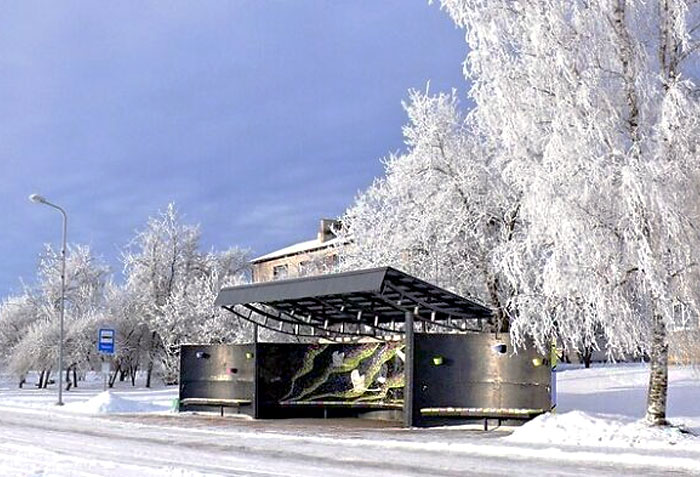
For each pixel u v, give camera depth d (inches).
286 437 733.3
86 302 2551.7
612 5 705.6
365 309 973.8
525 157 712.4
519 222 1011.3
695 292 653.3
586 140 661.3
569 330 703.1
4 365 2509.8
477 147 1063.6
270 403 990.4
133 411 1127.6
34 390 2070.6
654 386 694.5
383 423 891.4
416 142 1088.8
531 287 762.2
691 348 713.0
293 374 1005.2
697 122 650.2
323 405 981.8
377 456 576.7
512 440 674.2
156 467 516.4
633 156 653.3
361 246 1159.0
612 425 684.1
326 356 999.0
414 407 832.3
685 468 499.8
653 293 642.8
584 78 678.5
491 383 813.9
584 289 655.1
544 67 701.3
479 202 1036.5
